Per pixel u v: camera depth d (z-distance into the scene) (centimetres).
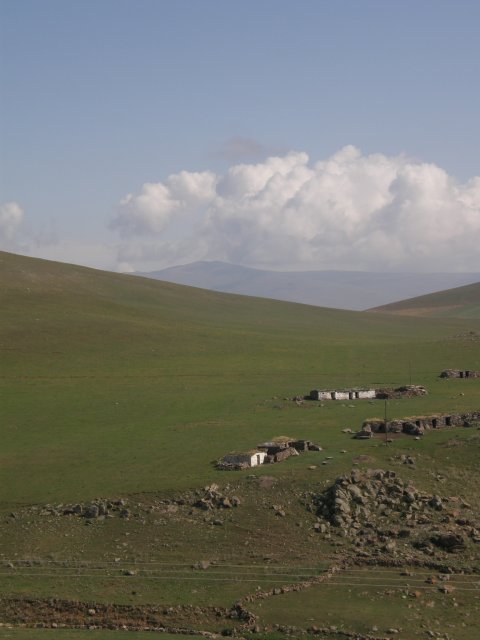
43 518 7669
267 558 6819
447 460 8344
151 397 12212
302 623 5869
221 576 6525
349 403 11294
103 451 9412
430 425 9419
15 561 6906
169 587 6381
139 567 6738
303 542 7081
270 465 8456
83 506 7775
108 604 6141
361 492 7675
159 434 10038
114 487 8194
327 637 5691
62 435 10206
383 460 8356
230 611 6038
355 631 5753
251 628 5812
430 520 7294
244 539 7144
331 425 9962
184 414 11119
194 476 8294
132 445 9594
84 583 6475
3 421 10931
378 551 6906
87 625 5928
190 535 7244
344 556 6844
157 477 8375
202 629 5847
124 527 7438
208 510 7600
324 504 7556
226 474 8262
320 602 6144
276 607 6081
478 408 10450
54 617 6034
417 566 6656
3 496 8188
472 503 7600
